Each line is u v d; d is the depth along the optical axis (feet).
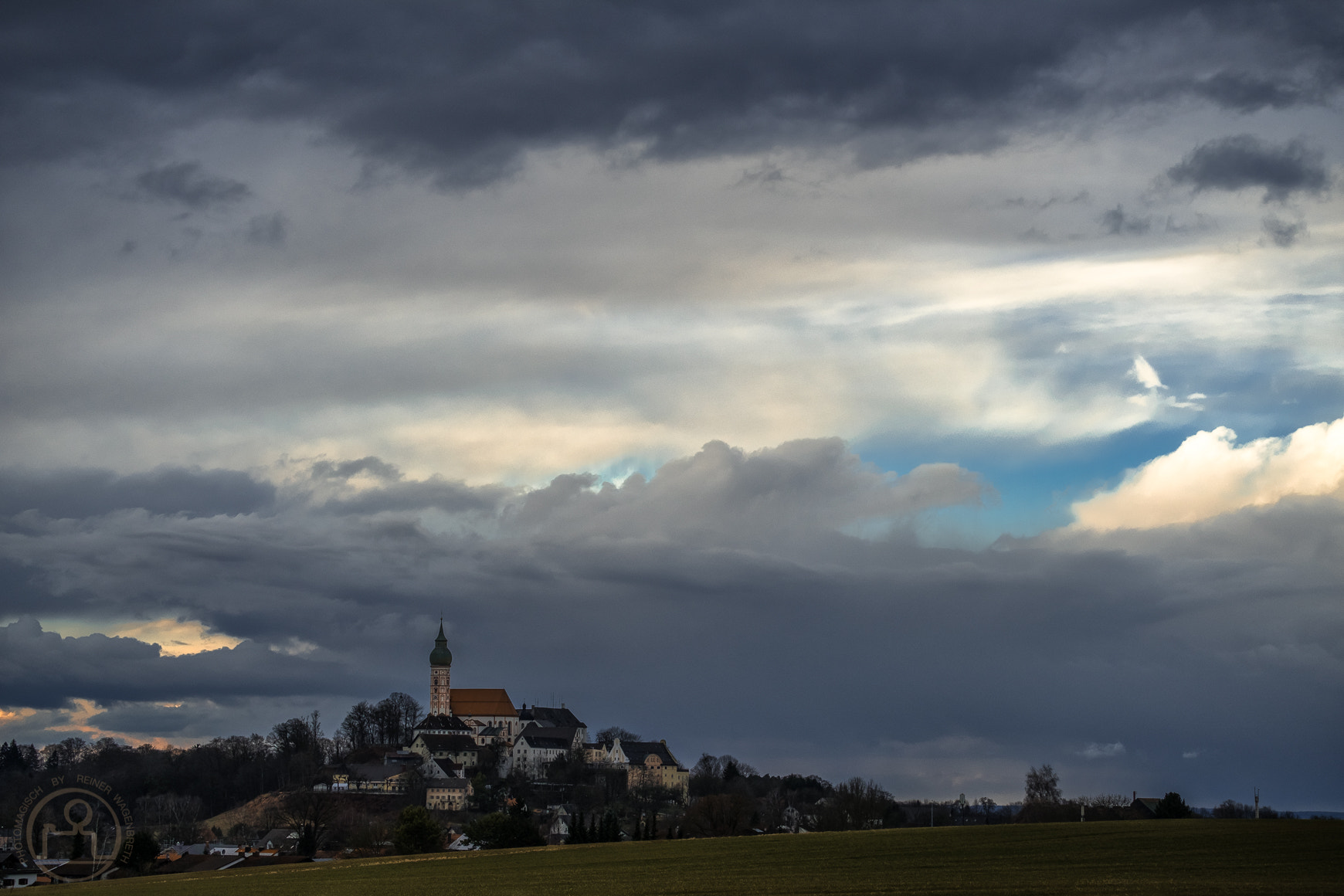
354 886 420.36
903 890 335.06
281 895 400.67
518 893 373.81
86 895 435.94
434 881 423.64
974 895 317.83
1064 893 315.17
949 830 510.99
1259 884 322.55
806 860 423.23
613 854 495.41
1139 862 374.22
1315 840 422.00
